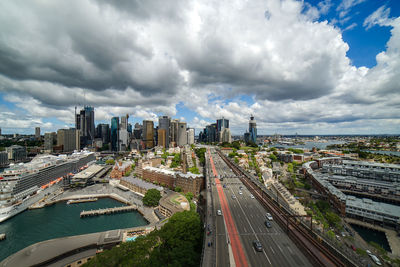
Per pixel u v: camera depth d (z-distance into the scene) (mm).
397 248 124875
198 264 80250
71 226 165125
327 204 179500
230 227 87125
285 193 186875
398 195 196500
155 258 84188
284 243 75000
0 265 103062
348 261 59812
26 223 170750
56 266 105938
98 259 84562
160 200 183500
